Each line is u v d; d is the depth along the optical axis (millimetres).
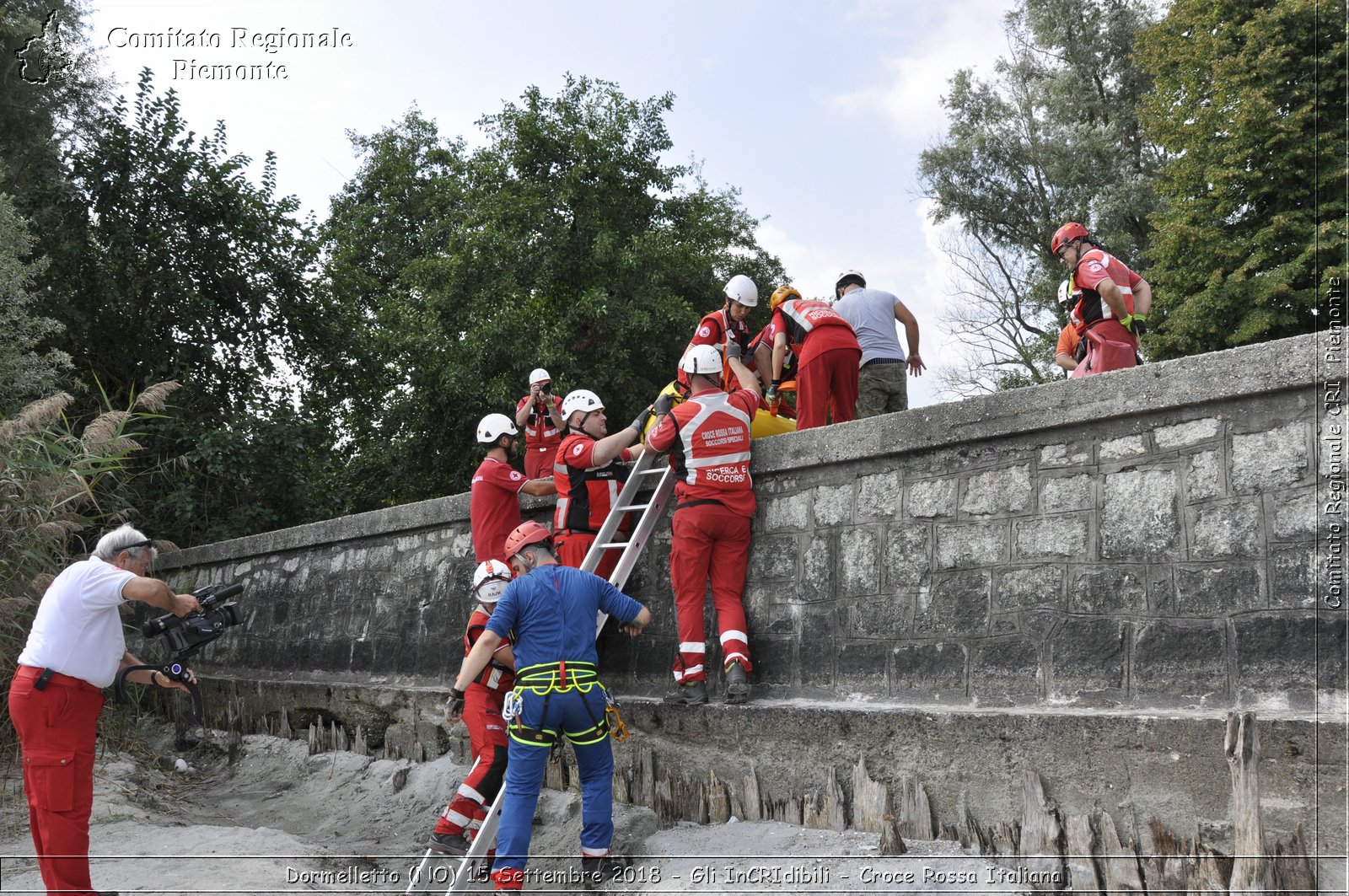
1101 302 6004
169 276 13766
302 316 15086
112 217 13656
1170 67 21391
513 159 21797
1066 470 4398
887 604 4941
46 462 8320
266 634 9719
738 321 6402
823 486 5340
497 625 4629
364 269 25156
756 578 5570
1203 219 19750
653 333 20500
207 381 14336
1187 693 3879
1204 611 3895
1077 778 3992
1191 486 4008
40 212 13062
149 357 13602
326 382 15883
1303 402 3770
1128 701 4027
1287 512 3744
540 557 4891
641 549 5945
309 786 7766
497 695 5582
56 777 4488
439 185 25688
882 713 4664
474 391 19156
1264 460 3832
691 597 5477
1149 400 4129
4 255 11188
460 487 20891
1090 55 27984
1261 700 3693
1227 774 3613
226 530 12586
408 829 6508
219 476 12930
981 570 4609
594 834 4750
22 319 11297
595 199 21562
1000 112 28984
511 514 6723
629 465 6352
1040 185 28422
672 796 5438
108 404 9328
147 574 11453
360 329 16562
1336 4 18484
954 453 4809
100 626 4629
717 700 5539
